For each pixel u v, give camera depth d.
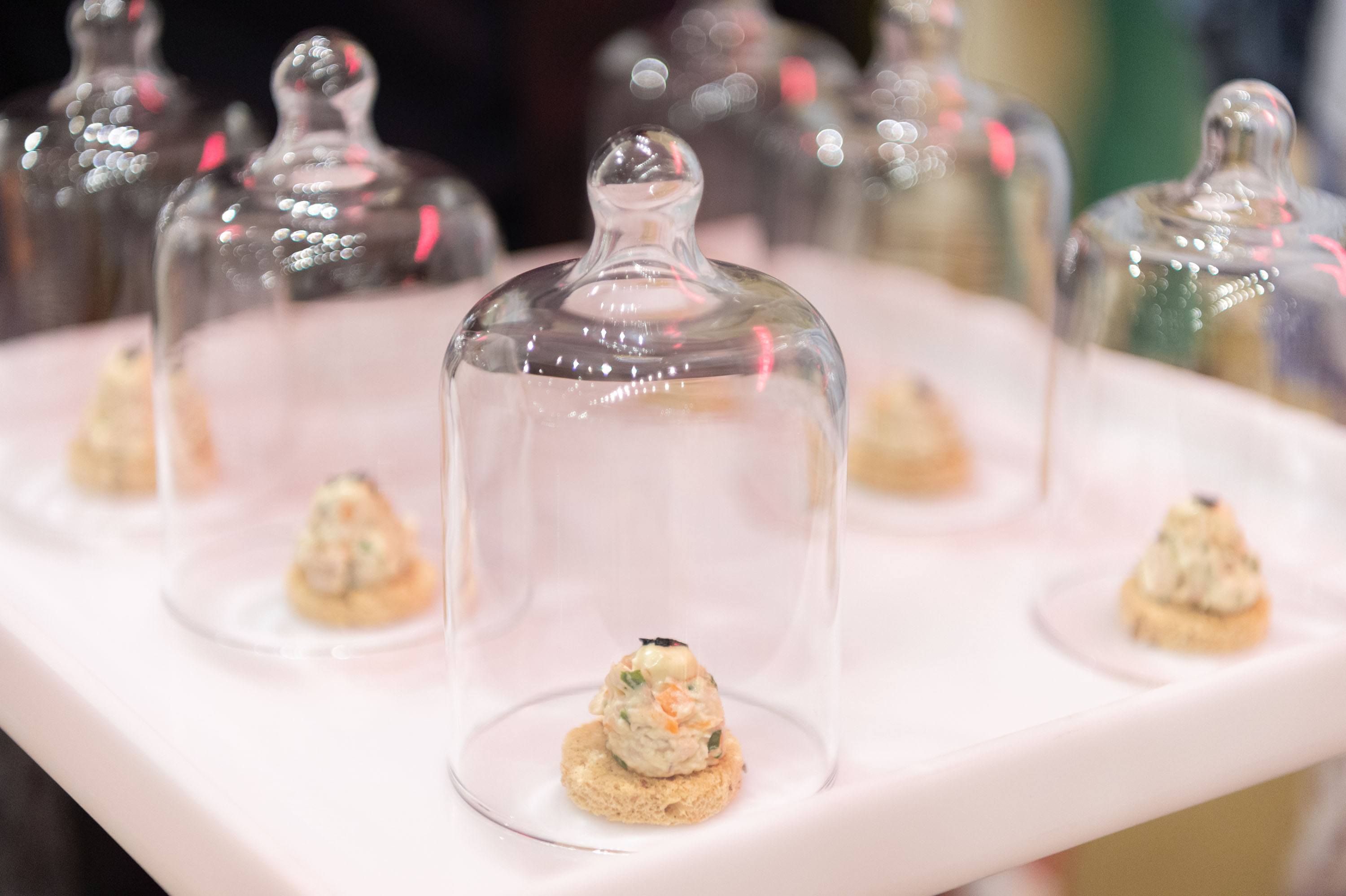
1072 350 0.82
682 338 0.67
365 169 0.81
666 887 0.61
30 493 0.86
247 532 0.82
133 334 0.90
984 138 0.95
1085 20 1.26
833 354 0.70
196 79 1.24
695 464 0.71
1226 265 0.77
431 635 0.76
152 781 0.66
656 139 0.68
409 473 0.83
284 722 0.70
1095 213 0.82
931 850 0.64
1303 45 1.12
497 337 0.69
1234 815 0.73
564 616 0.71
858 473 0.89
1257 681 0.68
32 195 0.89
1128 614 0.75
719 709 0.66
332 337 0.81
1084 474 0.82
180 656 0.74
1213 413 0.81
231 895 0.63
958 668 0.74
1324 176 1.11
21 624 0.73
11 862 0.77
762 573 0.72
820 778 0.67
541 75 1.38
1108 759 0.66
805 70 1.19
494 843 0.65
